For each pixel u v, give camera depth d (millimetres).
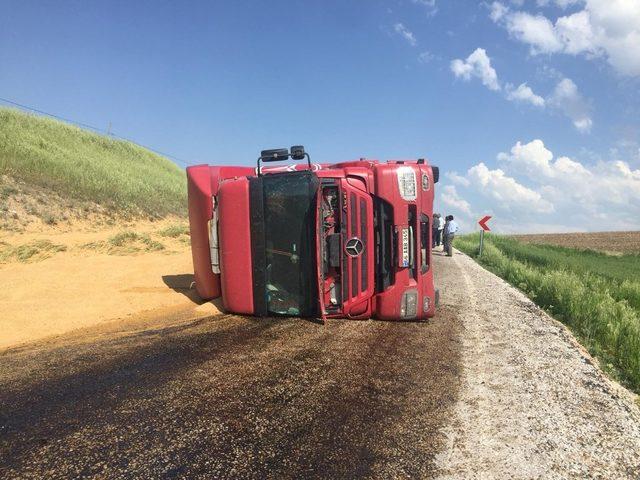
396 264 6809
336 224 6863
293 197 6809
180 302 8375
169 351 5457
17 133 24812
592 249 37656
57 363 5000
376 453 3402
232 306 7199
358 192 6691
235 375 4742
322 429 3705
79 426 3600
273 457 3275
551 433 3852
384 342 6070
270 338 6047
